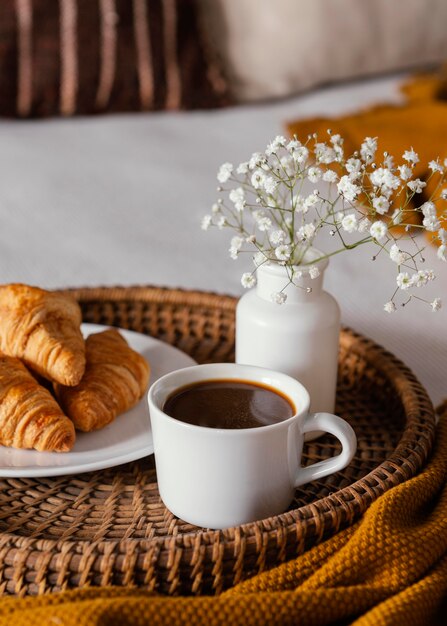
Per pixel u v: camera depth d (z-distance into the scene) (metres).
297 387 0.68
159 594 0.62
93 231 1.18
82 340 0.77
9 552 0.63
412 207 1.14
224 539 0.63
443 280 1.05
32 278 1.06
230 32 1.79
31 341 0.74
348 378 0.84
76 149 1.49
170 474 0.67
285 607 0.60
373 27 1.88
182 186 1.32
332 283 1.04
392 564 0.64
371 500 0.67
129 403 0.76
